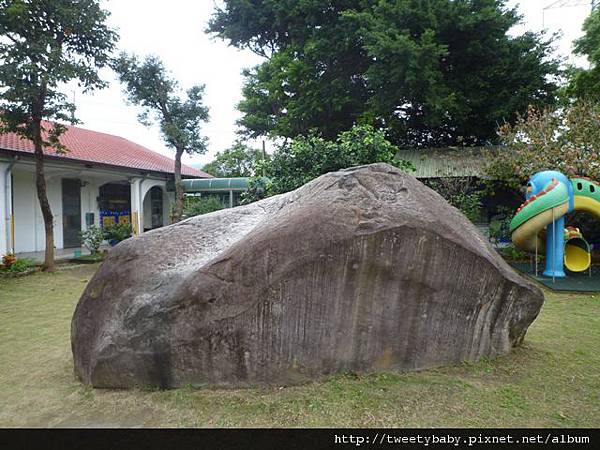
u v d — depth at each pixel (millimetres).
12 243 9375
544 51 11758
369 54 10188
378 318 2812
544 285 6434
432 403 2496
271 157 8820
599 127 8062
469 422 2311
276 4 12531
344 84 12281
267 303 2656
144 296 2830
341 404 2477
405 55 9898
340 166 7680
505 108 11305
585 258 7543
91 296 3057
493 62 11891
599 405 2488
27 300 6043
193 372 2717
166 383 2742
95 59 8492
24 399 2744
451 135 14047
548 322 4340
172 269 3004
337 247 2652
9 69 7176
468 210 9711
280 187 7859
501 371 2926
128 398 2654
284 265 2633
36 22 7559
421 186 3295
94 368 2797
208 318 2666
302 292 2674
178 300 2678
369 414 2385
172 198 16250
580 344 3586
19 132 8250
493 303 3018
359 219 2740
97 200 14312
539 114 9758
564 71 11648
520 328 3221
